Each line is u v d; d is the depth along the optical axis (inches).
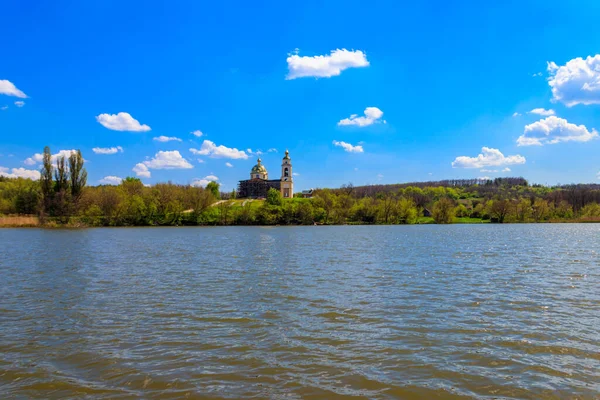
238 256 1829.5
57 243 2554.1
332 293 991.6
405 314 792.9
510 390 467.5
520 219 6496.1
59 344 616.4
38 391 461.1
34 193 5162.4
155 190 5728.3
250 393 458.9
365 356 569.0
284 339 639.8
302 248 2244.1
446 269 1407.5
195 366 532.4
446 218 6304.1
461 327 705.6
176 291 1017.5
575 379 496.1
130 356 567.5
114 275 1274.6
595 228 4702.3
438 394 458.0
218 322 735.7
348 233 3806.6
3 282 1147.9
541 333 672.4
